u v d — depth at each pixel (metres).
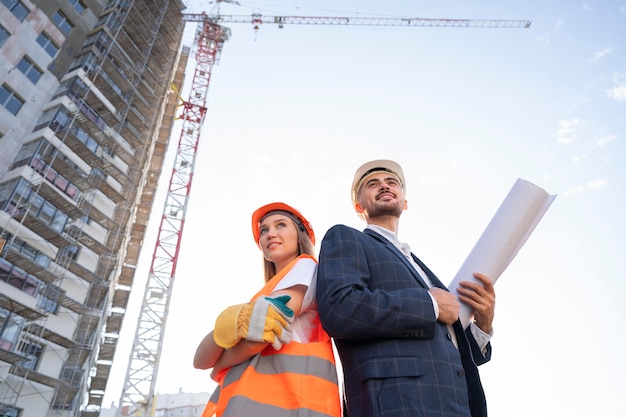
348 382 2.19
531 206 2.55
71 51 39.00
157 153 58.19
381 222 3.16
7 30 33.62
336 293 2.14
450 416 1.90
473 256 2.58
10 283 27.19
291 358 2.01
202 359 2.23
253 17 89.44
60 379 29.77
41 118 34.50
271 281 2.41
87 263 34.81
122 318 45.16
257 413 1.83
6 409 25.92
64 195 32.22
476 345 2.56
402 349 2.09
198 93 65.44
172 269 49.66
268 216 2.96
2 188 30.05
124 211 39.44
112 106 39.25
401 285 2.38
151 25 50.34
